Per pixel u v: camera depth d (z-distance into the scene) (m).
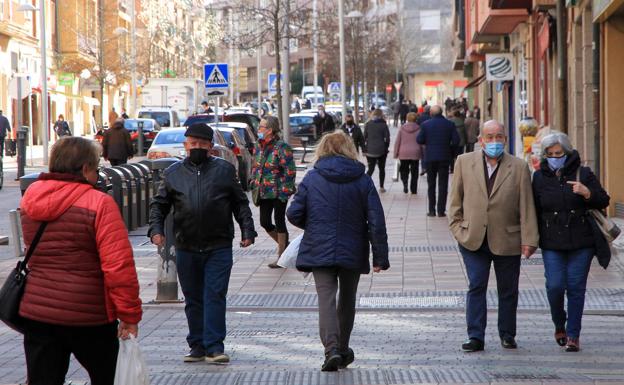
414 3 197.75
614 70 40.50
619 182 40.69
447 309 23.95
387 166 82.12
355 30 151.50
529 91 63.56
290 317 23.55
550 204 19.22
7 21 115.12
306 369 18.28
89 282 12.57
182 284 19.06
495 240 19.48
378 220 17.89
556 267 19.39
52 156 12.77
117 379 12.58
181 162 18.89
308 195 18.02
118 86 156.75
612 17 40.31
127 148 63.19
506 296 19.75
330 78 185.50
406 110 128.38
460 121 71.31
